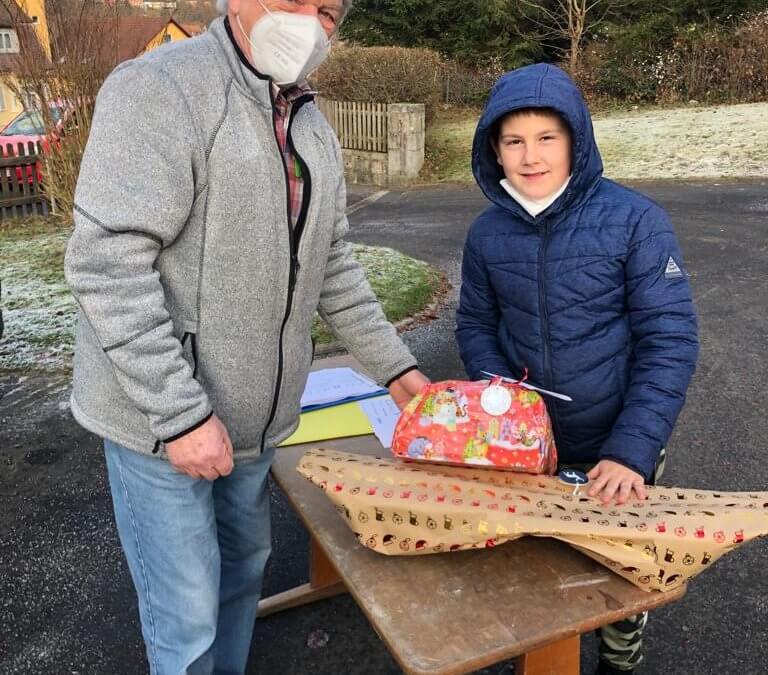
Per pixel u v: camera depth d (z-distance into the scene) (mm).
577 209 1849
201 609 1675
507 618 1400
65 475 3490
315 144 1614
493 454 1642
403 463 1692
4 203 9398
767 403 4020
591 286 1842
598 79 16312
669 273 1790
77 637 2486
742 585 2629
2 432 3896
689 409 3969
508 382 1743
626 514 1485
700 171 10484
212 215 1463
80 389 1616
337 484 1550
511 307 1968
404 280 6246
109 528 3082
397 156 12102
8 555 2916
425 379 1966
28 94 8117
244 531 1897
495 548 1600
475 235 2043
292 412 1804
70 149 8180
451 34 19547
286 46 1429
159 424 1444
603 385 1888
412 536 1502
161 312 1437
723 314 5340
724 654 2336
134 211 1374
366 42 19688
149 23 7941
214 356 1558
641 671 2270
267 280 1541
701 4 16750
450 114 16875
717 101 14969
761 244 7039
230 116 1444
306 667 2332
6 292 6176
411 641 1347
